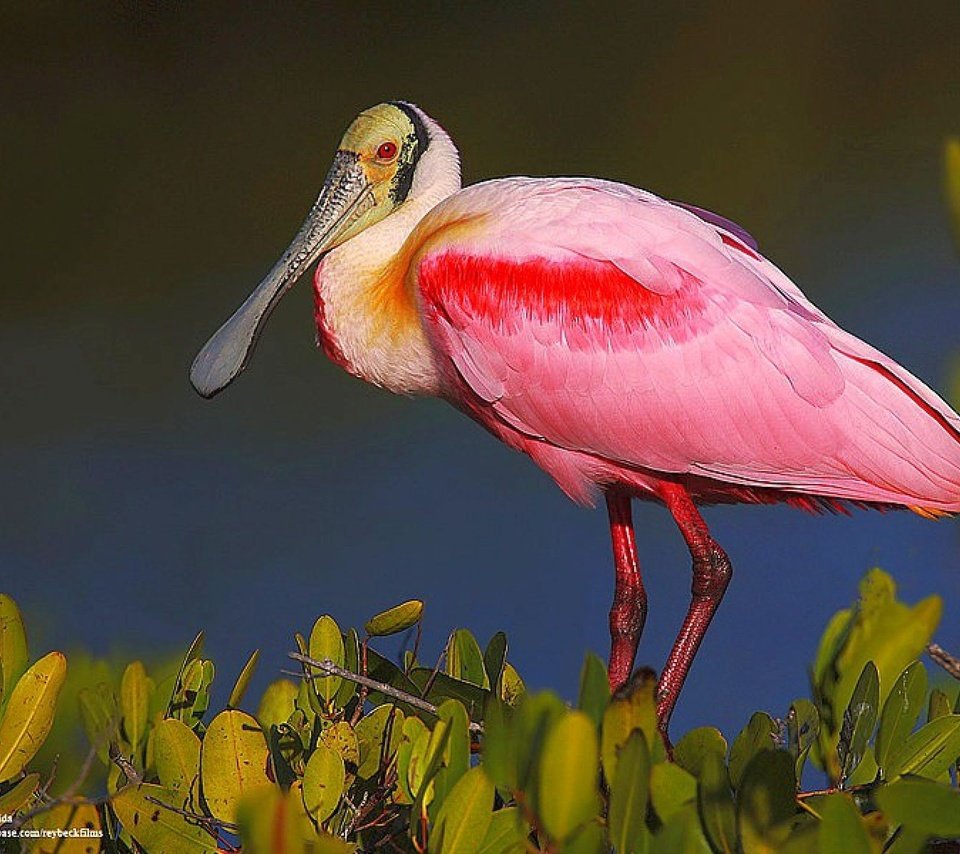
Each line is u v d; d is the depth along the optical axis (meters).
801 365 8.15
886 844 5.15
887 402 8.13
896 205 22.95
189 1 25.06
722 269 8.34
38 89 23.92
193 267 20.78
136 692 6.46
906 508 8.41
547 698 4.85
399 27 26.72
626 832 4.73
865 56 28.42
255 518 15.38
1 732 5.70
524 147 25.67
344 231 9.55
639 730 4.68
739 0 29.64
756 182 24.50
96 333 19.12
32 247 21.34
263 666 13.05
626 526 8.90
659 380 8.30
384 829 6.03
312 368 17.97
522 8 28.17
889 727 6.00
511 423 8.73
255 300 9.57
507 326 8.49
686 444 8.34
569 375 8.41
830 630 6.77
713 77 27.56
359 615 13.95
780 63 27.92
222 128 24.03
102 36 24.38
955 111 26.08
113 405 17.47
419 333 8.88
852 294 19.98
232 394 17.50
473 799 4.93
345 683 6.46
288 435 16.78
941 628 13.27
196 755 5.78
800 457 8.22
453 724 5.18
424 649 13.40
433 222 8.94
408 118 9.59
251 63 25.17
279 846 4.25
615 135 26.19
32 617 9.47
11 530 15.09
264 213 22.05
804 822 5.16
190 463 16.31
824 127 26.27
